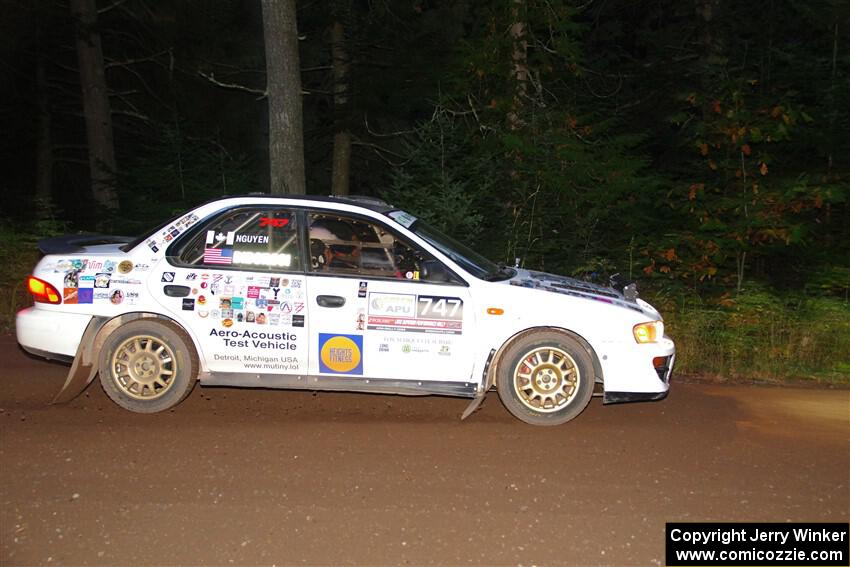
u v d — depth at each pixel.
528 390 6.45
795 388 8.06
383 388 6.42
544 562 4.25
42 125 23.16
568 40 13.55
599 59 19.12
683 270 11.11
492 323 6.38
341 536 4.48
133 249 6.52
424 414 6.71
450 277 6.45
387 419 6.56
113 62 20.84
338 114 16.67
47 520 4.58
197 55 19.70
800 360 8.83
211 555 4.24
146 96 21.72
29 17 19.84
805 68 14.25
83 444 5.78
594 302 6.54
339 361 6.38
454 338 6.38
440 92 14.09
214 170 14.95
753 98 12.28
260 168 19.22
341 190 17.69
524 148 11.69
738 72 13.47
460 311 6.38
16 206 22.02
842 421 6.84
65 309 6.43
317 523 4.63
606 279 10.59
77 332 6.41
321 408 6.78
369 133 18.11
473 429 6.37
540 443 6.09
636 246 11.52
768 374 8.54
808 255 12.38
